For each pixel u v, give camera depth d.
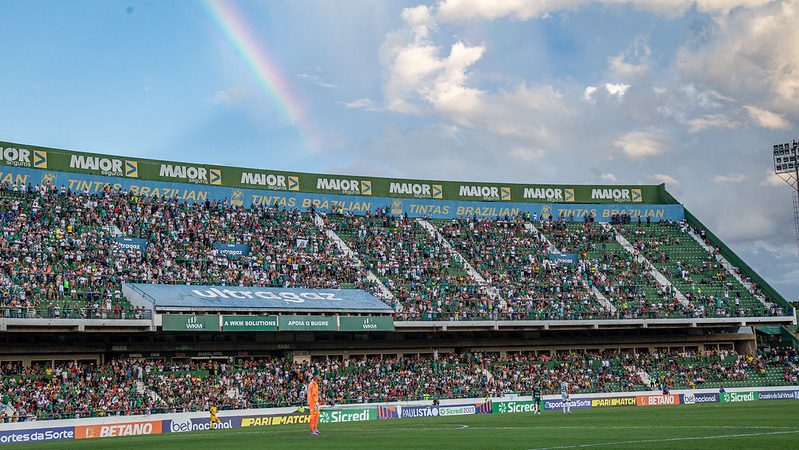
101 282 81.38
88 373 74.81
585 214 123.12
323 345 92.50
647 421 49.88
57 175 93.62
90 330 75.06
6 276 76.25
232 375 81.50
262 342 89.12
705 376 99.81
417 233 111.62
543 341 103.38
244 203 106.00
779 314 106.25
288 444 38.06
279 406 76.75
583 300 104.56
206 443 41.31
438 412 75.50
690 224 124.19
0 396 67.31
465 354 98.19
